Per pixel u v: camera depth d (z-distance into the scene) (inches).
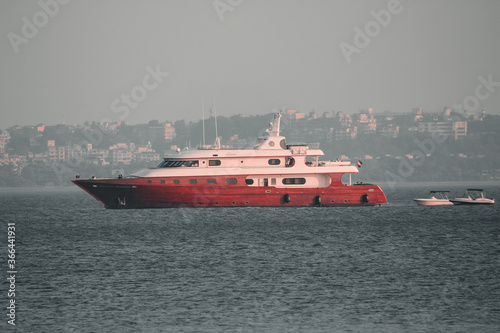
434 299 6279.5
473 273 7406.5
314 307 6033.5
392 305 6087.6
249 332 5378.9
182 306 6077.8
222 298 6338.6
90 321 5654.5
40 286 6850.4
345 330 5418.3
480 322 5600.4
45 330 5442.9
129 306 6077.8
